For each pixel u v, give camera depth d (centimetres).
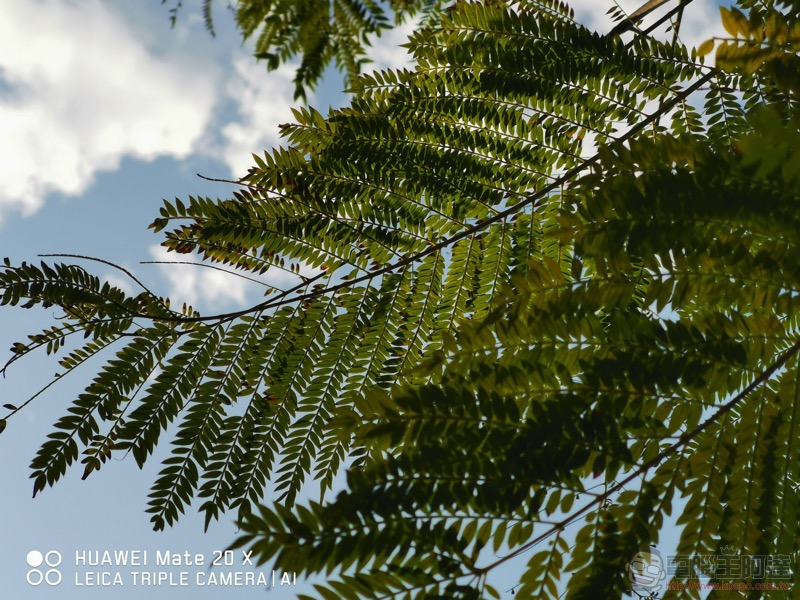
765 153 120
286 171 287
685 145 156
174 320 277
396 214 304
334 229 299
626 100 279
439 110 287
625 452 164
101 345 274
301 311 293
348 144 289
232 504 263
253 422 275
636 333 171
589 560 160
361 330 296
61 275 259
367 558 139
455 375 166
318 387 285
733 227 162
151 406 265
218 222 283
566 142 292
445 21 264
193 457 264
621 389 169
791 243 162
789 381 177
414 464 149
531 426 159
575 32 270
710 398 174
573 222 161
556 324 169
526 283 170
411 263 305
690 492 172
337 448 270
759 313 175
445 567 147
